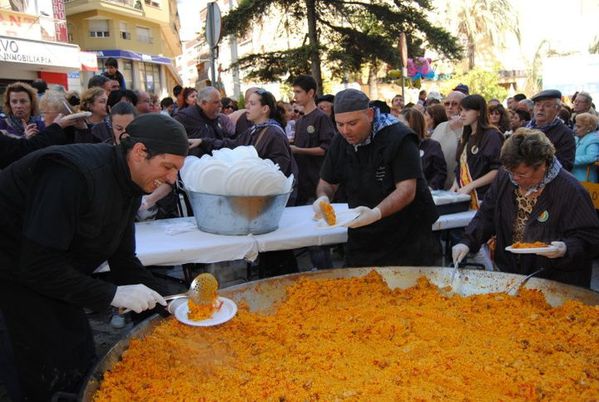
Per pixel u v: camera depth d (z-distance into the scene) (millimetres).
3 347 1998
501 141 3814
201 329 1842
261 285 2205
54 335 1944
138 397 1497
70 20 26734
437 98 8250
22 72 14047
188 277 3164
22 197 1771
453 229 3727
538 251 2180
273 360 1724
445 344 1800
